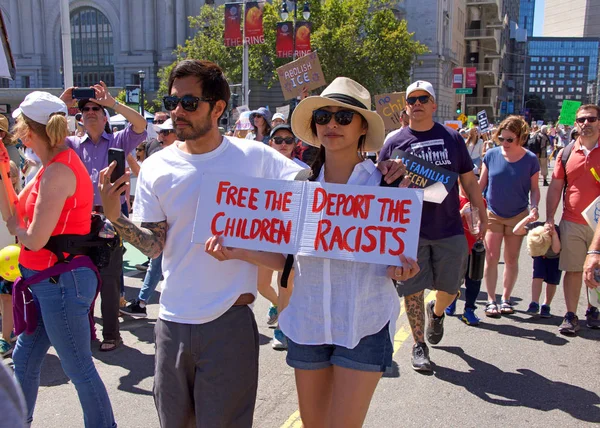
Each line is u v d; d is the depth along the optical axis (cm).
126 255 892
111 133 521
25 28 6488
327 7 3781
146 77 6066
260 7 2372
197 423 245
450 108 5653
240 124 1097
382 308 248
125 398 396
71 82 1391
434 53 5047
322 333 248
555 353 482
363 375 241
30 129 290
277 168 275
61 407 383
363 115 253
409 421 362
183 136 248
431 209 427
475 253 504
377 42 3747
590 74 16150
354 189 245
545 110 15850
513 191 566
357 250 241
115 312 487
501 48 7450
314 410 261
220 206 249
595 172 498
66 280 294
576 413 375
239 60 3956
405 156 417
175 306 245
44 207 279
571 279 527
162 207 253
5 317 472
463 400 392
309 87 1217
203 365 243
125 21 6081
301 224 247
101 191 230
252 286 254
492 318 580
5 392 116
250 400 254
